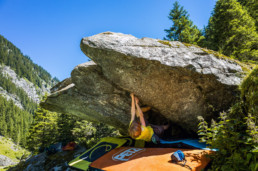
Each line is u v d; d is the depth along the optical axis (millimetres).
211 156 2295
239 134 1921
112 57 3441
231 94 3129
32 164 6703
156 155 2695
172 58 3221
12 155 60156
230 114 2727
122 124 5391
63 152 7156
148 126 3738
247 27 9594
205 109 3547
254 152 1679
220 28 10117
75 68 4270
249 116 1967
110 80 4109
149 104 4102
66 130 14312
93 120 6582
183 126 4125
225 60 3320
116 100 4516
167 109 3928
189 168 2160
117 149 3449
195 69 3094
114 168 2494
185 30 13117
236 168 1786
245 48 8688
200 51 3402
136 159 2674
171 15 15312
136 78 3643
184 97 3553
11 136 84250
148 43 3518
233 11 9750
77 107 5602
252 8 12508
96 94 4656
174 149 2902
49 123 16172
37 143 16359
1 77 182750
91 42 3467
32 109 175875
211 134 2307
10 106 122000
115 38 3607
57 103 5867
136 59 3266
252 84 2367
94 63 4086
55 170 5781
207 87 3250
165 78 3402
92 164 2861
